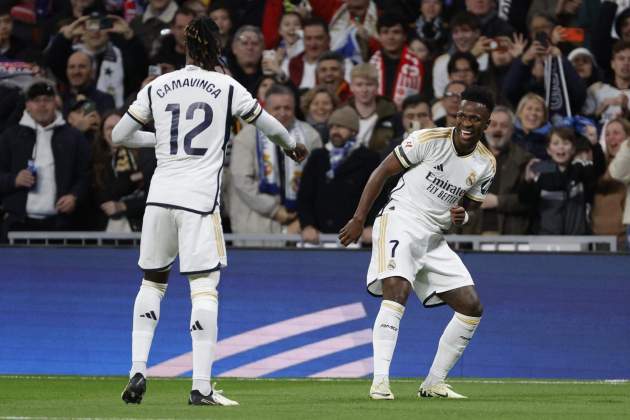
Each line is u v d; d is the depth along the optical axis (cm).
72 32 5003
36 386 3200
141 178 4347
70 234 4200
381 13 5109
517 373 3706
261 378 3662
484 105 2530
